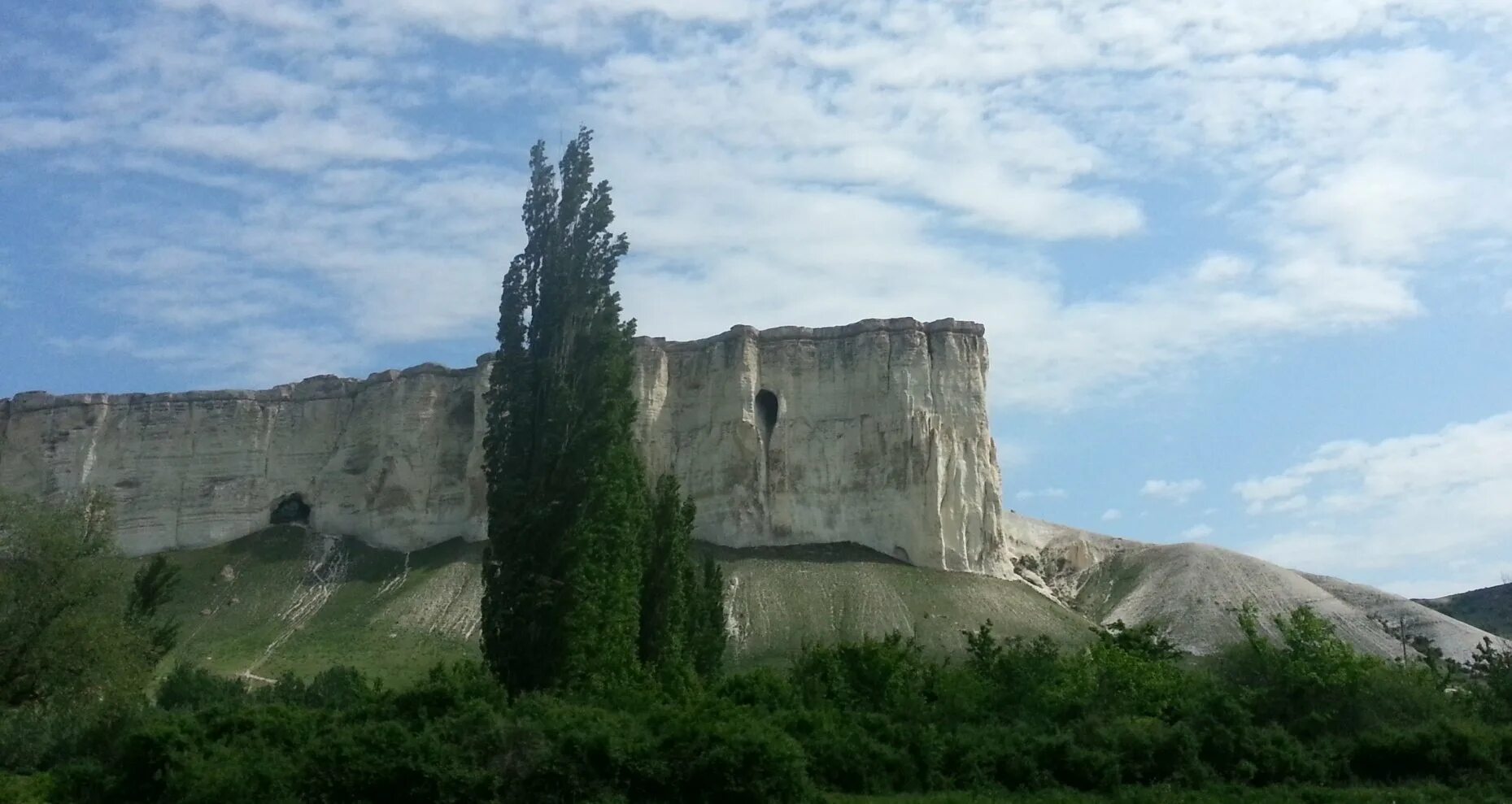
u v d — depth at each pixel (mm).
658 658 64250
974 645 76625
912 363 140375
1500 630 141875
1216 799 52438
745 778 45750
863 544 135375
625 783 45406
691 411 142625
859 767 53875
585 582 52906
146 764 46250
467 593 123688
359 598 129250
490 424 55906
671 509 66812
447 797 43188
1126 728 58094
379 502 144250
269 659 109688
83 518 68875
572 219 57781
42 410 152250
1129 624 126688
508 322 57031
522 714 47594
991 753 55906
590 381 55531
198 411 152625
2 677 62312
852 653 68812
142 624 74312
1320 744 59656
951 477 137125
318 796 43281
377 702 49688
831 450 139125
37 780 50531
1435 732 58281
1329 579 138875
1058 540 147500
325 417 153125
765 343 144000
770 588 122500
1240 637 119562
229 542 145875
